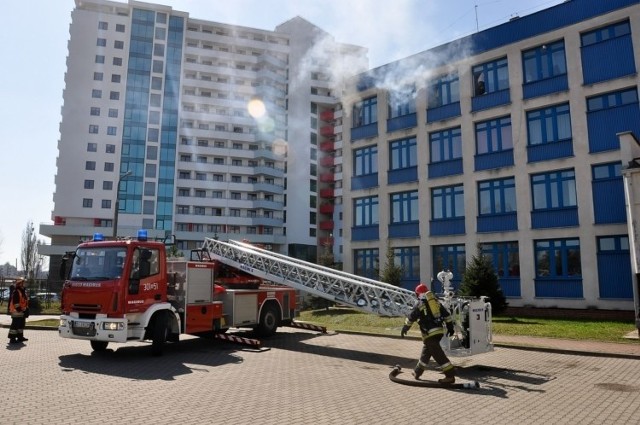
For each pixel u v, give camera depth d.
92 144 72.44
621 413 6.68
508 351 12.94
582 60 22.45
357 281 13.60
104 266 11.35
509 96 24.73
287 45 86.88
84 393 7.65
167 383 8.53
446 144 27.31
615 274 20.53
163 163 75.38
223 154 79.44
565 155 22.53
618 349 12.45
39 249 66.12
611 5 21.72
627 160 16.97
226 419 6.22
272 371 9.92
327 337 16.09
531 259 23.02
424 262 27.16
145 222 72.88
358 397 7.64
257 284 16.80
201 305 13.16
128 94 75.06
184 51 80.06
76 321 11.12
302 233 81.06
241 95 82.50
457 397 7.71
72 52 73.81
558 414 6.63
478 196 25.56
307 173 83.44
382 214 29.42
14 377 8.98
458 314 10.35
